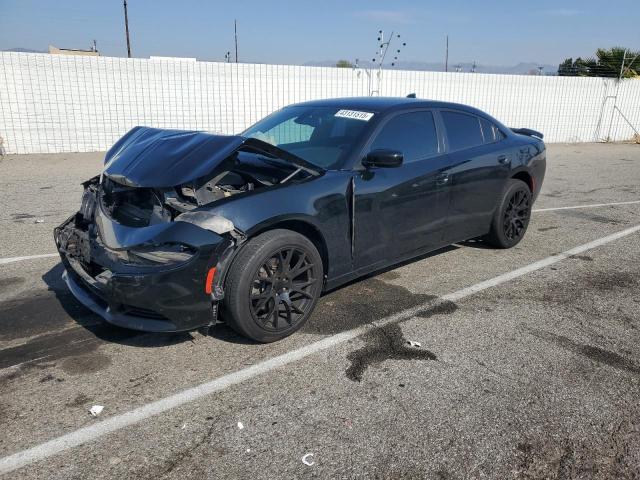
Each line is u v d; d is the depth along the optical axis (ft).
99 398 9.44
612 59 69.46
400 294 14.48
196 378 10.11
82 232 11.98
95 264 11.11
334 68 49.75
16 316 12.67
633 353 11.41
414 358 11.00
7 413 8.96
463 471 7.74
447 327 12.50
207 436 8.44
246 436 8.44
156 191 10.93
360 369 10.52
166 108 44.78
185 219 10.15
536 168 18.74
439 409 9.21
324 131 14.02
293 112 15.61
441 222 15.25
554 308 13.74
